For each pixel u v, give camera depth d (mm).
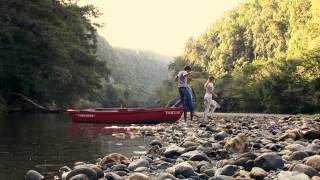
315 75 48312
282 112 49344
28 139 10508
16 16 34031
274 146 8469
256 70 59406
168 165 6652
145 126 16156
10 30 32781
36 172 5613
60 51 35469
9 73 34438
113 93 120438
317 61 49000
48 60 35656
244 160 6527
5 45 33312
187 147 8438
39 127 15391
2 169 6148
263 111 53438
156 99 112375
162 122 17688
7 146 8938
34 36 34156
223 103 61438
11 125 16438
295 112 48594
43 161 6934
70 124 17547
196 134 12148
